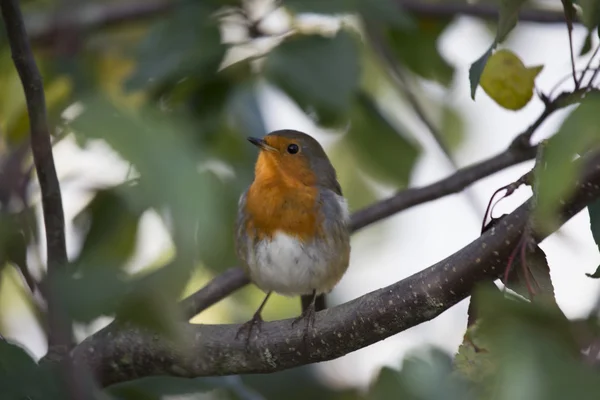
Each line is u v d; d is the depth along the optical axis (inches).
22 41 283.4
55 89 406.9
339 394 493.4
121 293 158.4
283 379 490.9
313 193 419.8
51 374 223.5
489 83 309.6
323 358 305.9
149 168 140.8
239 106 372.5
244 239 413.1
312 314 305.1
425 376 171.0
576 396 146.2
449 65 429.7
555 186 158.4
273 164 423.2
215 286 401.1
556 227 217.9
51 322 186.7
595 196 220.4
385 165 428.1
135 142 141.4
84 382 221.8
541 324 156.4
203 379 330.3
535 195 207.8
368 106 415.8
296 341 303.3
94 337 308.0
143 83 343.9
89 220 270.8
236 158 392.5
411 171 426.6
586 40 275.3
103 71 477.7
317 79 350.0
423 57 430.0
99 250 271.1
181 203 141.2
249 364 311.1
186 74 360.8
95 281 158.7
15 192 296.2
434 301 273.6
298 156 429.1
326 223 417.4
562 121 157.3
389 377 172.6
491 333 157.2
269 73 358.0
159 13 522.9
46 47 486.3
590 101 155.9
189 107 374.0
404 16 353.1
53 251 304.8
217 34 356.8
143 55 348.8
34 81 287.0
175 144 143.7
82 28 486.9
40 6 524.7
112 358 306.0
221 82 376.8
